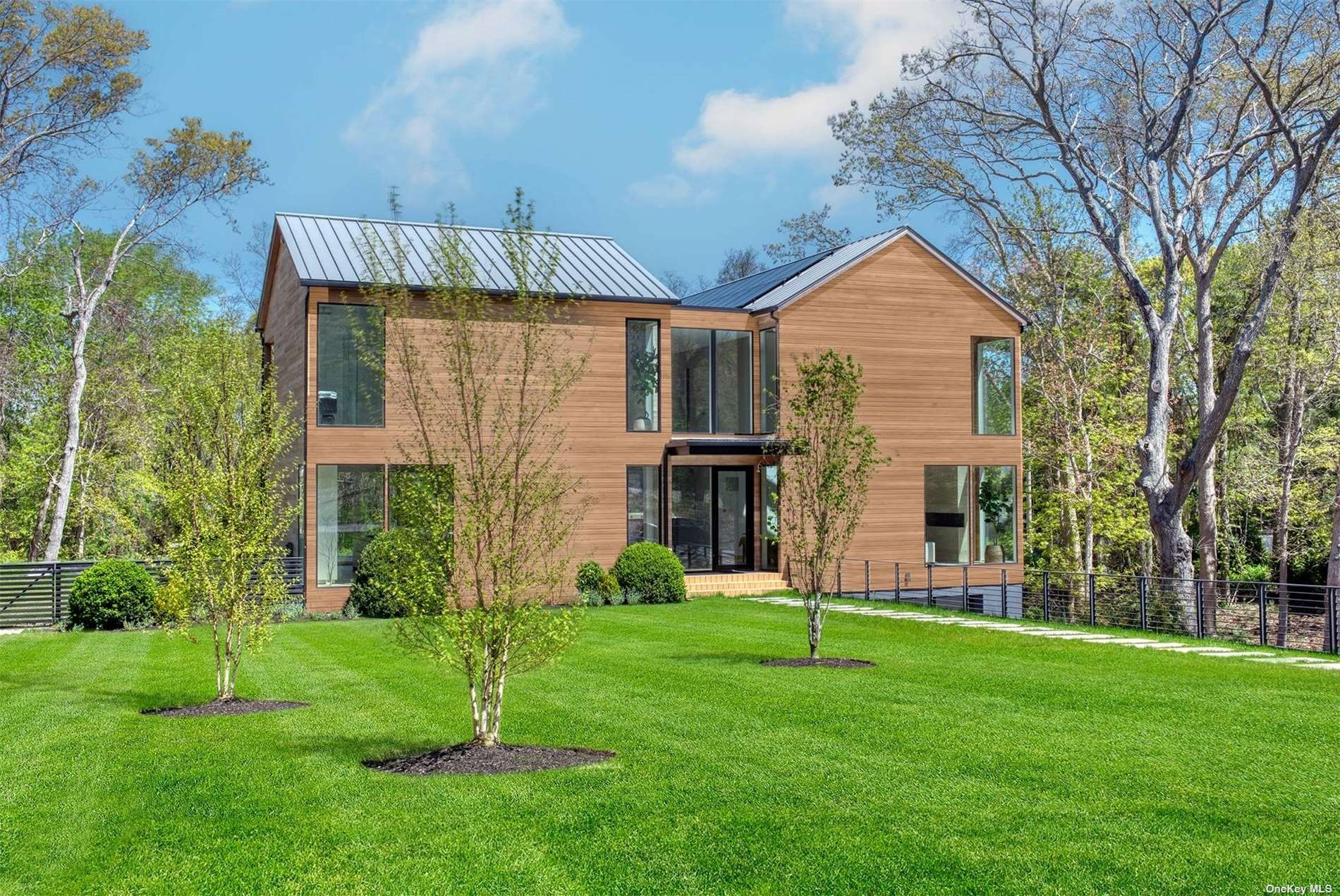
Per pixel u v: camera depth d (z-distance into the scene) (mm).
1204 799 8391
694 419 28734
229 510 13383
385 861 7094
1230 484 35500
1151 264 36812
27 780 9266
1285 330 32000
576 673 14852
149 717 12227
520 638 10305
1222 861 7031
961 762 9562
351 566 24750
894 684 13820
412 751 10281
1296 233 26828
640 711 12016
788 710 12016
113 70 31688
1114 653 17609
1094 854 7164
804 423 18125
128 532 34969
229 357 13656
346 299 24688
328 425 24672
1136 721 11398
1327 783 8891
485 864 7027
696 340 28859
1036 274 35719
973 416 30344
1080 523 36500
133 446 33812
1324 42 25125
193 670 15992
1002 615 24688
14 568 22984
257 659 17094
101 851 7398
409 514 10094
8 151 31203
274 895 6598
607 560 26812
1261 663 16531
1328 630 20391
